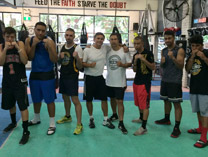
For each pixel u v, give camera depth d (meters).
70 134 2.85
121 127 2.93
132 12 10.03
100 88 3.02
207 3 5.02
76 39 9.39
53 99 2.86
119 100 2.94
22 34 4.62
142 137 2.78
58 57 2.90
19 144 2.53
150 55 2.80
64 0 6.32
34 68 2.78
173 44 2.77
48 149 2.43
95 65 2.93
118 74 2.90
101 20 9.99
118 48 2.95
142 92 2.82
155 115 3.66
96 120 3.39
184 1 5.24
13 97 2.73
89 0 6.43
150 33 7.78
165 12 5.38
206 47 4.57
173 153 2.36
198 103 2.63
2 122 3.24
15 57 2.56
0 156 2.25
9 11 9.38
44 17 9.52
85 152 2.37
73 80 2.82
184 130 3.02
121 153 2.35
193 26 5.67
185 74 6.04
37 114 3.16
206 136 2.54
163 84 2.99
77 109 2.89
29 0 6.19
